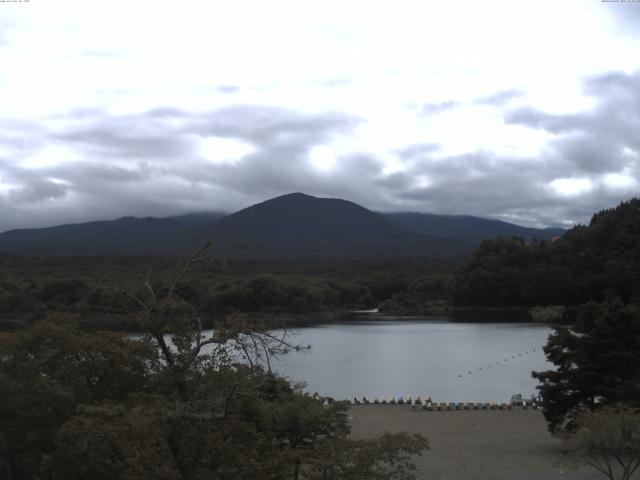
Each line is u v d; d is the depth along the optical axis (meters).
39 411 27.30
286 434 28.83
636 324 44.59
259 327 20.06
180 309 20.70
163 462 18.31
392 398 70.06
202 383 20.05
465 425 54.72
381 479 20.59
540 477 37.66
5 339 30.61
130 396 24.23
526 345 124.31
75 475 22.97
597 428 32.12
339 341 132.75
